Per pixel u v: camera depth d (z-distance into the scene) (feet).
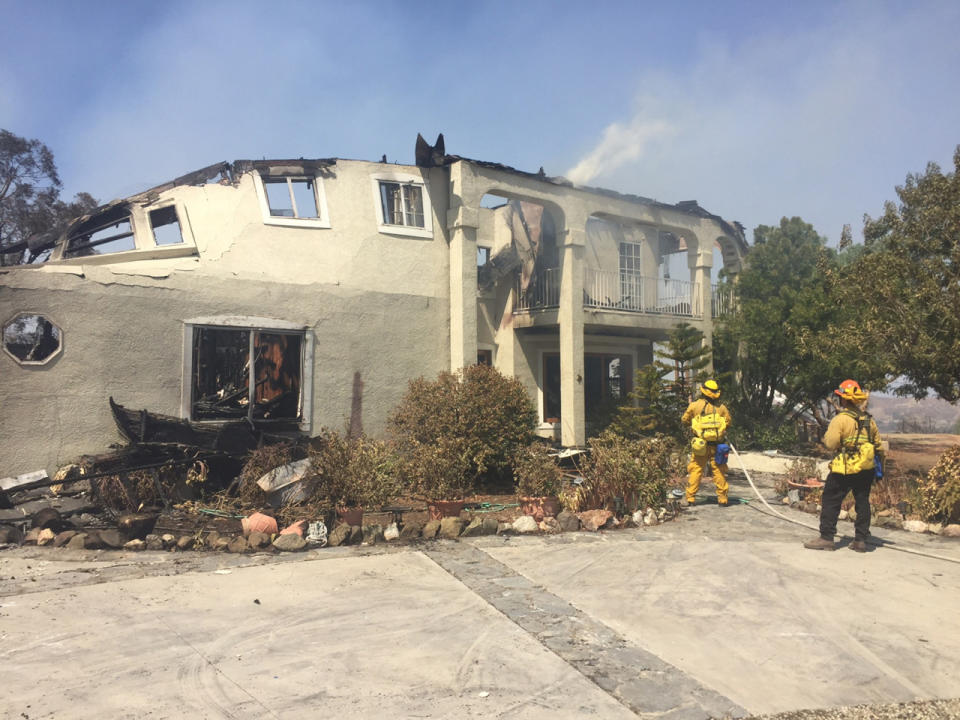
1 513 26.68
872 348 37.50
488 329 54.03
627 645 15.78
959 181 35.06
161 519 26.50
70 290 31.89
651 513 28.96
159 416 30.86
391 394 41.27
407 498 32.30
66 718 11.90
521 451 32.30
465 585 19.74
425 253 43.21
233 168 38.17
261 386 37.68
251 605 17.76
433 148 42.88
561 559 22.54
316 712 12.31
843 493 24.49
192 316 35.12
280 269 38.09
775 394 58.70
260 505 28.99
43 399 31.04
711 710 12.91
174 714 12.11
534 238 54.44
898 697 13.74
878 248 40.57
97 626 16.16
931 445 64.28
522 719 12.31
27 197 82.84
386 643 15.47
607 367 59.82
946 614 18.12
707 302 57.36
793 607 18.48
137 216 37.45
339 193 40.63
